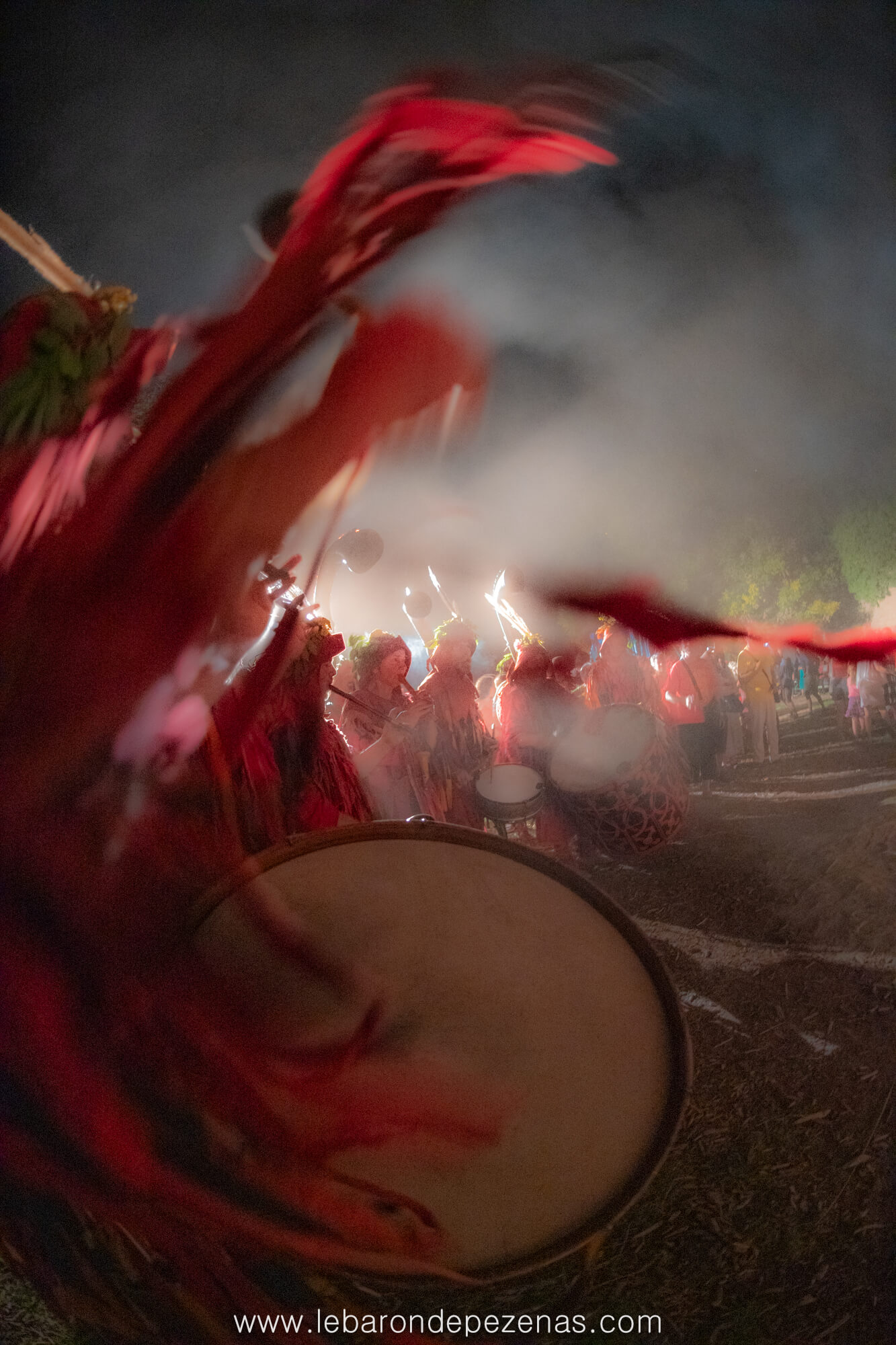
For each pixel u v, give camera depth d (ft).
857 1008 12.30
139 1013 5.60
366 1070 5.87
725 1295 7.80
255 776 9.65
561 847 18.30
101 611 5.47
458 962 6.32
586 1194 5.75
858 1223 8.40
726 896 17.90
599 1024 6.28
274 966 6.02
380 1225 5.61
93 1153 5.43
